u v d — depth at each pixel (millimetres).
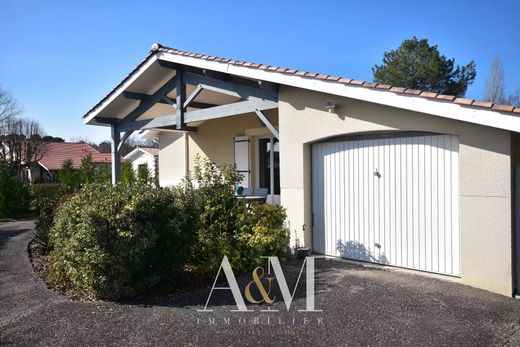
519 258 5289
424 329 4082
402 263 6379
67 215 5586
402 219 6359
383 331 4035
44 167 34250
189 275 5820
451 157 5809
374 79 29547
